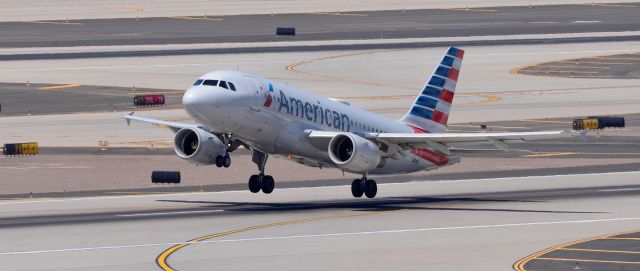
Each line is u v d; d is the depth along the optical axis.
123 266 190.25
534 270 181.12
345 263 190.25
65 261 195.75
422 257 194.88
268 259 194.62
